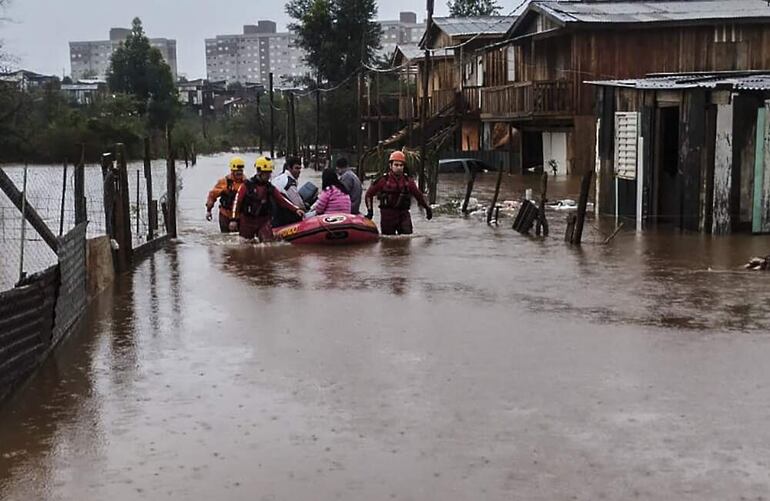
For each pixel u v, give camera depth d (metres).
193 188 32.78
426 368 7.29
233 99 121.19
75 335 8.58
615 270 12.03
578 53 31.02
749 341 8.07
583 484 5.00
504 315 9.23
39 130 52.91
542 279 11.38
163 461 5.42
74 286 9.06
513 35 36.19
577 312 9.35
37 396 6.71
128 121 64.56
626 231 16.31
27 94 51.00
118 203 12.13
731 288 10.63
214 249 14.55
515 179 32.88
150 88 80.56
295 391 6.73
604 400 6.42
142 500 4.88
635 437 5.70
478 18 45.12
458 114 39.66
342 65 59.00
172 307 9.80
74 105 70.00
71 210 19.73
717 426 5.88
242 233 15.45
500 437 5.73
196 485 5.07
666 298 10.05
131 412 6.32
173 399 6.60
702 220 15.70
